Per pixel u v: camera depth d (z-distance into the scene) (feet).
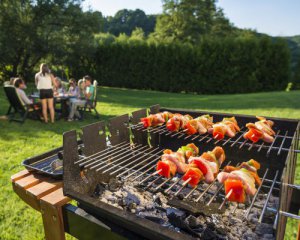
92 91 22.71
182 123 7.34
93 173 5.85
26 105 20.34
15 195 9.73
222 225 5.04
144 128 7.72
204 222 5.05
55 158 6.81
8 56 47.83
